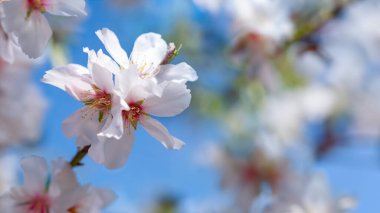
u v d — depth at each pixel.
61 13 0.31
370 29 0.59
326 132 0.69
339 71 0.70
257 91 0.62
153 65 0.29
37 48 0.31
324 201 0.48
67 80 0.29
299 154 0.56
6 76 0.46
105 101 0.29
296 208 0.48
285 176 0.54
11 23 0.30
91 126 0.29
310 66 0.63
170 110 0.29
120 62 0.29
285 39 0.49
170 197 0.70
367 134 0.71
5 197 0.32
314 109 0.69
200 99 0.64
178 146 0.29
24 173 0.32
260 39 0.49
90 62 0.29
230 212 0.56
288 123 0.66
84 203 0.31
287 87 0.64
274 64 0.55
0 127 0.48
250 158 0.56
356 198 0.48
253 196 0.54
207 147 0.62
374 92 0.71
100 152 0.29
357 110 0.72
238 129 0.64
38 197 0.32
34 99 0.49
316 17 0.51
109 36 0.29
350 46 0.61
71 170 0.31
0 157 0.51
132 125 0.29
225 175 0.56
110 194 0.32
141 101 0.29
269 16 0.48
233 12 0.49
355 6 0.56
